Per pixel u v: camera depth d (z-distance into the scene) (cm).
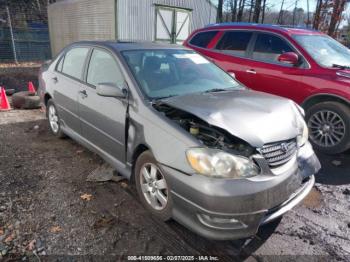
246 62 568
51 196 334
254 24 595
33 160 421
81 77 410
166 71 363
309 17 1928
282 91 523
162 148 270
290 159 273
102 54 382
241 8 2094
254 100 312
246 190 234
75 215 302
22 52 1858
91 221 294
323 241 279
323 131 482
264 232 288
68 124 450
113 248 261
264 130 259
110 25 1409
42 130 550
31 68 1518
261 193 238
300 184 281
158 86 335
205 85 367
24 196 332
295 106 329
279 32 544
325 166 440
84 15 1584
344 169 431
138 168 310
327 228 297
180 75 369
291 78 509
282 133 266
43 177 375
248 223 241
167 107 298
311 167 298
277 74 525
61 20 1833
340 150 466
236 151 250
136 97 312
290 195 269
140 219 299
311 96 488
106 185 360
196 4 1603
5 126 571
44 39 1973
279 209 261
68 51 464
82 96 392
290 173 263
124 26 1390
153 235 278
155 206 294
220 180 236
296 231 291
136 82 323
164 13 1489
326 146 478
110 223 292
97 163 415
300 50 512
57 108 473
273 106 300
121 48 369
